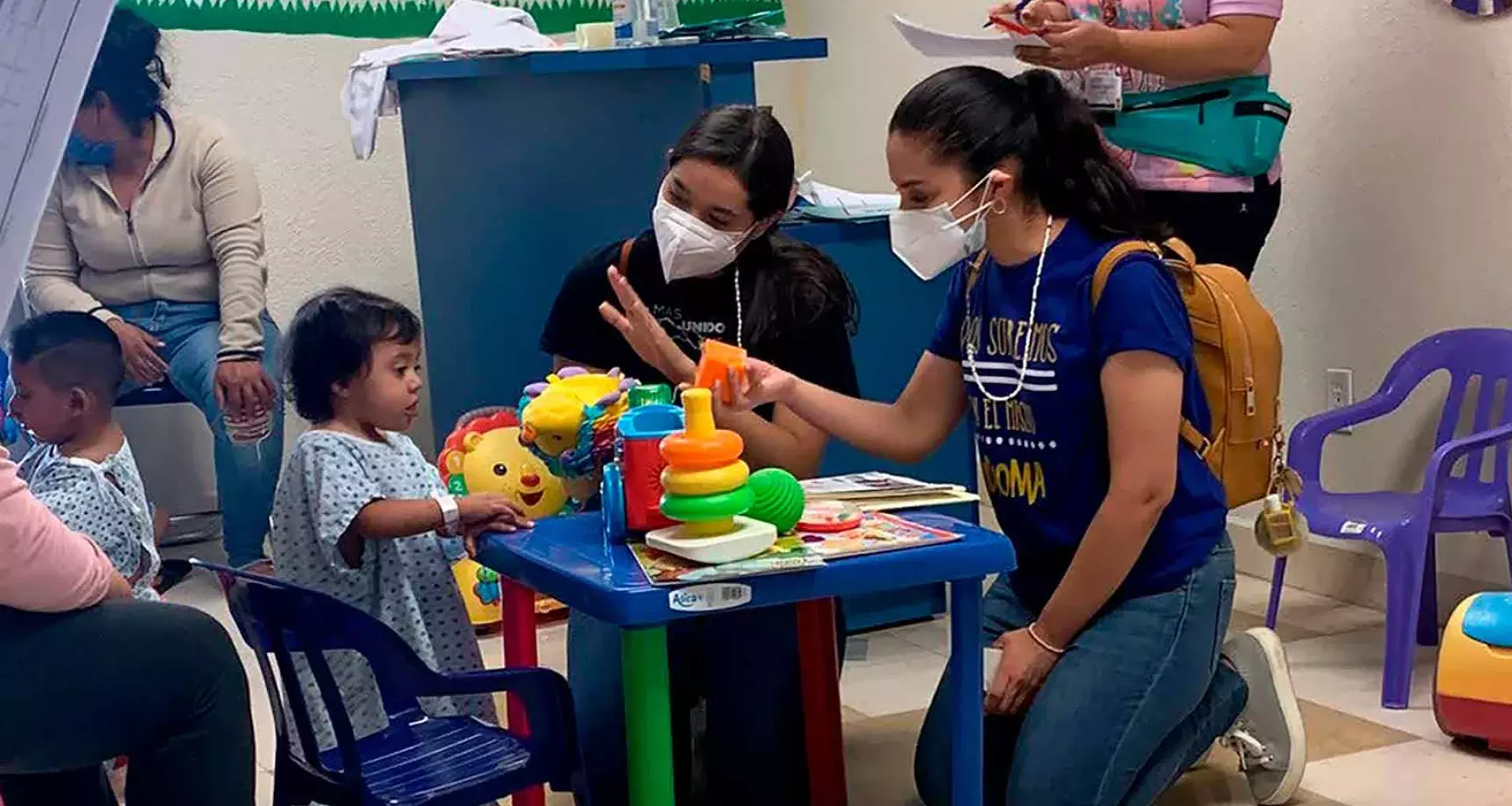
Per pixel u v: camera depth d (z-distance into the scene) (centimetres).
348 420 189
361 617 142
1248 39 231
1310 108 288
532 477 283
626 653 142
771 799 195
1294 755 192
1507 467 256
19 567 125
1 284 119
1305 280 295
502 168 289
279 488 188
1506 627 209
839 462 275
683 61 241
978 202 172
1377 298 281
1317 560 294
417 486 188
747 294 194
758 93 455
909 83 393
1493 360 256
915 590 289
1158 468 168
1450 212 265
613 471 158
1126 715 173
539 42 297
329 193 390
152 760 136
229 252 325
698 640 202
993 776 190
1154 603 178
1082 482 179
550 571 148
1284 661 196
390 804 150
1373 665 252
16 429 243
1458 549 271
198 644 135
